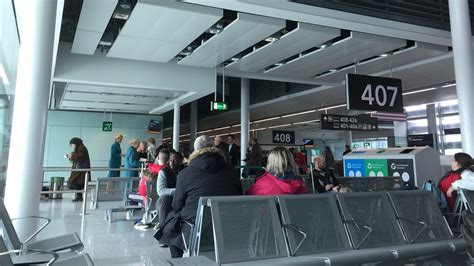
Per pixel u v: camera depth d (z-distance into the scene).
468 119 6.14
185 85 10.13
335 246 3.07
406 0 7.41
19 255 2.90
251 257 2.70
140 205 6.13
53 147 15.14
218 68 10.39
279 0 6.16
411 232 3.49
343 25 6.91
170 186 4.72
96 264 3.85
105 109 15.25
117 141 9.25
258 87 17.33
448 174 5.01
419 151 6.53
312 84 13.29
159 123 16.73
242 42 7.93
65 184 14.03
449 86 11.61
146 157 9.15
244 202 2.89
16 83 4.31
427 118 18.08
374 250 3.09
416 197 3.77
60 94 12.89
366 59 9.86
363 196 3.46
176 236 3.31
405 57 9.38
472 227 2.14
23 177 4.13
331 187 5.26
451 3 6.49
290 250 2.87
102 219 6.70
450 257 3.36
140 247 4.60
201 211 2.81
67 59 8.90
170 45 8.13
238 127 22.94
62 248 3.08
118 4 6.19
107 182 6.63
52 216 6.96
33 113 4.24
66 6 8.52
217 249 2.62
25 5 4.44
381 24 7.01
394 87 7.80
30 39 4.33
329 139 26.69
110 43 8.37
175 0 6.21
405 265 3.12
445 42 7.99
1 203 3.07
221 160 3.24
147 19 6.65
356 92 7.36
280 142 15.54
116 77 9.36
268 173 3.35
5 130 9.52
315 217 3.12
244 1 5.89
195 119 21.91
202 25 6.90
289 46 8.27
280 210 3.01
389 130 22.25
